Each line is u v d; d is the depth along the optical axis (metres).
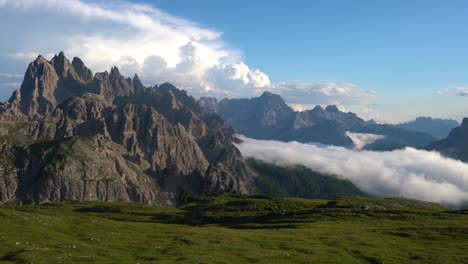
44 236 91.25
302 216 188.62
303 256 90.88
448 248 110.19
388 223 165.00
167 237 108.31
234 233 123.81
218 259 80.50
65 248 80.44
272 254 90.31
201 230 130.00
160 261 75.06
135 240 100.38
